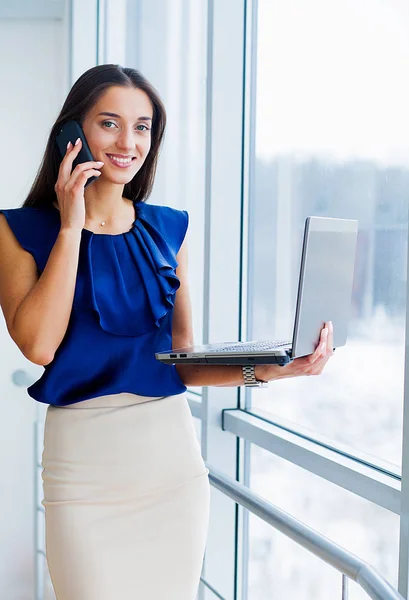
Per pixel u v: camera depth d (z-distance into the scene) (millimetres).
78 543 1795
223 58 2936
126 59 4312
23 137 4594
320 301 1703
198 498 1925
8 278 1812
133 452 1848
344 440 2406
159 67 3801
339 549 1506
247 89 2979
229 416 3012
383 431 2223
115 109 1808
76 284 1832
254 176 2953
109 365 1855
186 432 1942
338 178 2436
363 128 2305
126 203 2006
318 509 2545
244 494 1940
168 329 1956
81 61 4656
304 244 1589
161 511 1876
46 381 1826
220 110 2943
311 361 1770
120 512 1840
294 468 2686
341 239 1755
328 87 2473
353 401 2357
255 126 2941
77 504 1808
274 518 1760
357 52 2326
